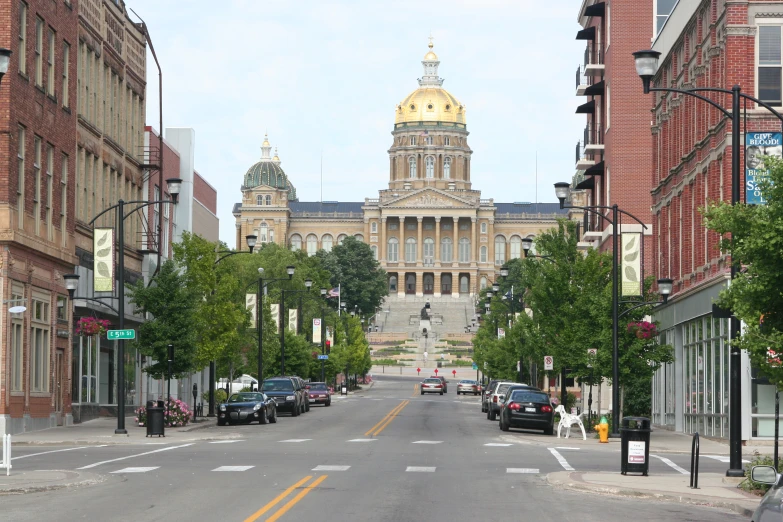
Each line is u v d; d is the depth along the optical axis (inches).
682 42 1911.9
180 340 1923.0
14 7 1594.5
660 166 2143.2
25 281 1649.9
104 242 1678.2
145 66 2475.4
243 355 2938.0
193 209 2874.0
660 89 1021.2
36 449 1344.7
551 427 1827.0
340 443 1464.1
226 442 1489.9
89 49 2048.5
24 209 1646.2
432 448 1376.7
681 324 1958.7
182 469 1040.8
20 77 1624.0
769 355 833.5
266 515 704.4
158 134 2677.2
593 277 2074.3
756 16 1551.4
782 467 883.4
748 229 825.5
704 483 930.1
